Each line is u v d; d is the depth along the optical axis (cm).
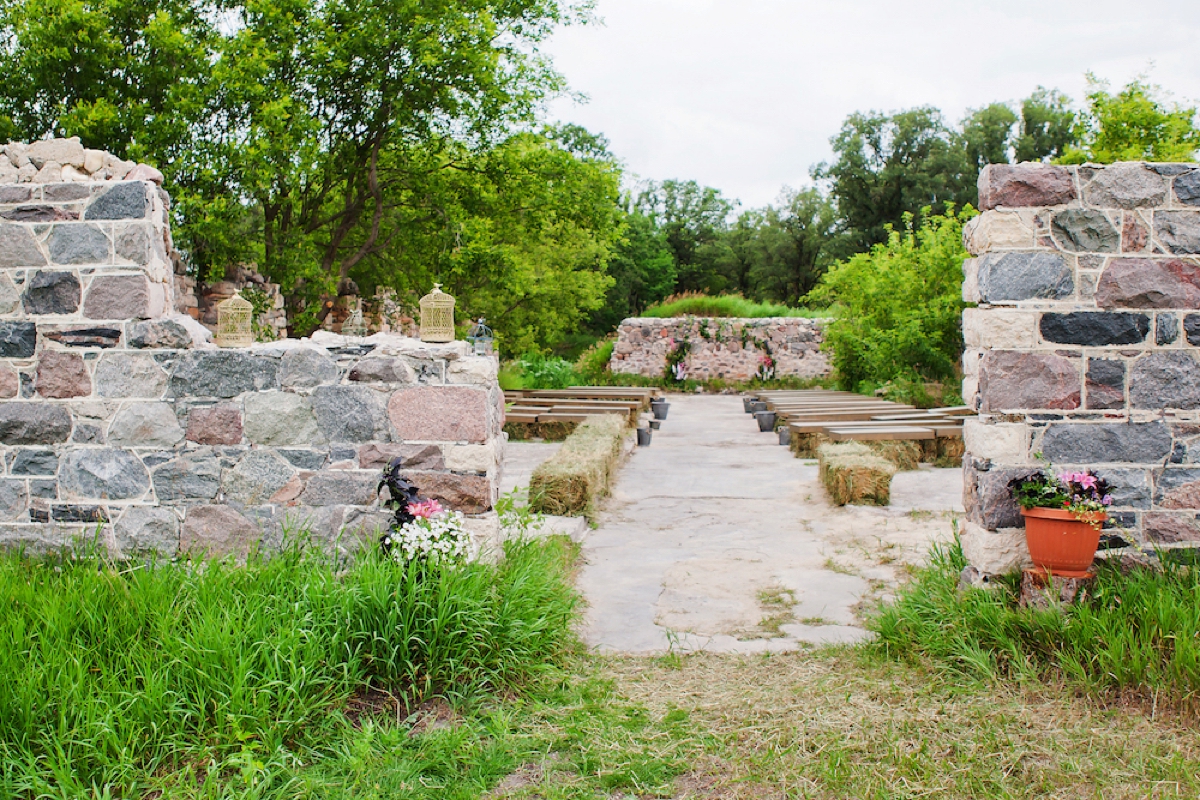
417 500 445
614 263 4453
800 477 979
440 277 1867
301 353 473
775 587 549
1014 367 448
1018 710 354
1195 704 338
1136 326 448
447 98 1625
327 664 357
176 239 1277
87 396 483
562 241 2852
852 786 300
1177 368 448
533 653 403
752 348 2523
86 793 280
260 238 1452
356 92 1580
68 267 480
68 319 481
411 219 1853
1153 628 372
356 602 382
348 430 472
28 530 486
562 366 2325
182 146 1354
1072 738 330
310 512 473
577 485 738
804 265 4719
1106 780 300
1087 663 372
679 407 2017
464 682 377
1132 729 335
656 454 1194
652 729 347
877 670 403
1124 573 447
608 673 407
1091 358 448
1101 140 1603
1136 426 449
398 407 470
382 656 375
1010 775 307
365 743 308
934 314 1662
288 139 1369
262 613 376
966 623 415
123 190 479
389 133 1667
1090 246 447
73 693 314
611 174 1884
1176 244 447
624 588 552
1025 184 445
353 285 2077
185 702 321
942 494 840
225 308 1179
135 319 480
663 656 429
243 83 1351
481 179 1819
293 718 326
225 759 304
